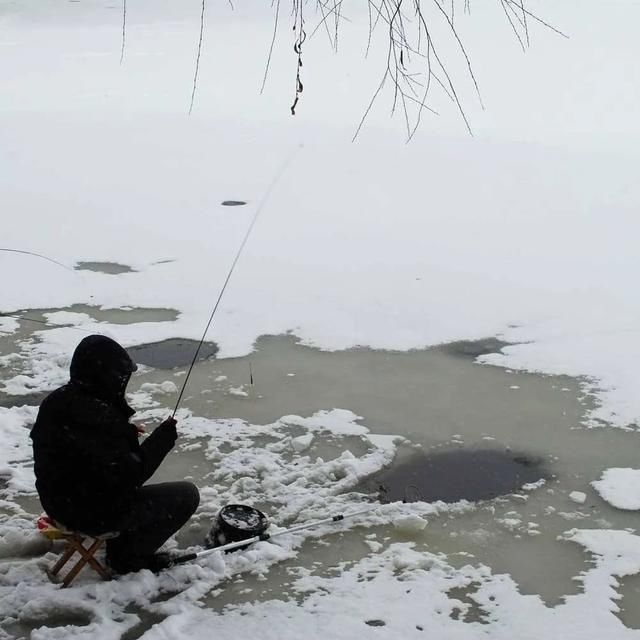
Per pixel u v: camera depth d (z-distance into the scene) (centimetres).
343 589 466
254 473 598
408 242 1224
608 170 1628
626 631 430
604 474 595
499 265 1110
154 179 1641
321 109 2373
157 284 1041
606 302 962
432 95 2555
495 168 1678
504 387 747
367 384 755
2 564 484
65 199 1495
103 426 427
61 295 1003
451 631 429
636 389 732
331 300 979
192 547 509
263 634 427
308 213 1393
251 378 756
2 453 626
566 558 498
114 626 430
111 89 2764
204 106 2445
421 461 620
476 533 524
